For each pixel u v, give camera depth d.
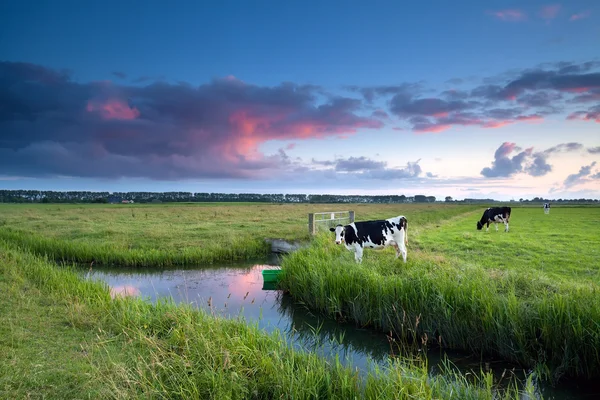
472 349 6.75
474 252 14.40
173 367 4.73
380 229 11.84
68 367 4.75
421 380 4.15
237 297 10.59
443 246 15.99
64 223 26.22
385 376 4.62
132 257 14.91
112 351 5.30
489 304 6.65
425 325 7.25
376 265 10.52
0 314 6.62
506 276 8.68
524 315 6.38
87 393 4.14
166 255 15.24
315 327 8.18
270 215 38.00
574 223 30.11
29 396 3.96
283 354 5.48
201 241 18.30
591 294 6.68
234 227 24.33
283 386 4.38
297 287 10.27
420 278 8.02
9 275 9.35
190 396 4.12
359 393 4.32
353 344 7.25
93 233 20.44
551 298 6.73
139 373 4.33
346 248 13.80
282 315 9.05
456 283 7.58
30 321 6.37
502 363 6.29
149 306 7.56
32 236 17.62
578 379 5.69
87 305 7.38
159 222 28.41
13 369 4.58
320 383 4.57
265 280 11.69
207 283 12.26
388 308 7.73
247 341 5.61
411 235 20.03
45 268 10.10
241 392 4.33
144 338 5.56
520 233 21.69
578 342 5.71
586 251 14.16
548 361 6.00
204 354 4.96
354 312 8.30
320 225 20.23
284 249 17.33
